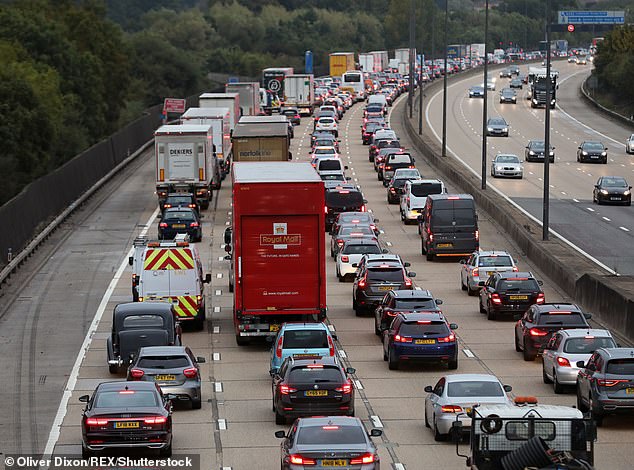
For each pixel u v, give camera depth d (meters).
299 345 103.62
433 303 122.62
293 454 66.25
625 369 88.06
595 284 136.25
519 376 107.75
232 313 142.62
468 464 62.16
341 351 120.94
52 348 124.12
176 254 131.25
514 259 177.12
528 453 55.19
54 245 194.50
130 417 78.00
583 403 91.56
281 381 89.19
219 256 183.00
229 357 118.44
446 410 83.06
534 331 113.44
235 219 120.50
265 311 121.31
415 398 99.69
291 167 137.25
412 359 109.88
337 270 169.62
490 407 64.44
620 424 90.50
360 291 139.75
